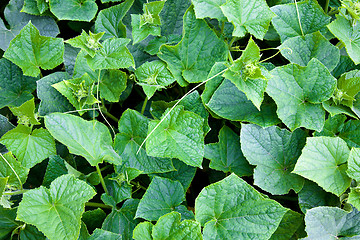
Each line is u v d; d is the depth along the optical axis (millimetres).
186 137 1161
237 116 1187
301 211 1215
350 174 1129
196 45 1221
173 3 1276
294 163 1184
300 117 1170
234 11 1179
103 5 1314
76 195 1080
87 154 1129
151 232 1088
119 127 1192
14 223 1133
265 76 1146
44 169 1211
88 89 1179
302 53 1224
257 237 1104
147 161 1182
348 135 1195
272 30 1284
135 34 1199
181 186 1159
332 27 1201
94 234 1103
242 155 1213
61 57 1202
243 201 1122
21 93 1245
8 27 1272
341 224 1145
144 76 1211
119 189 1165
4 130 1198
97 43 1173
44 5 1248
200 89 1285
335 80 1169
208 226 1115
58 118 1134
